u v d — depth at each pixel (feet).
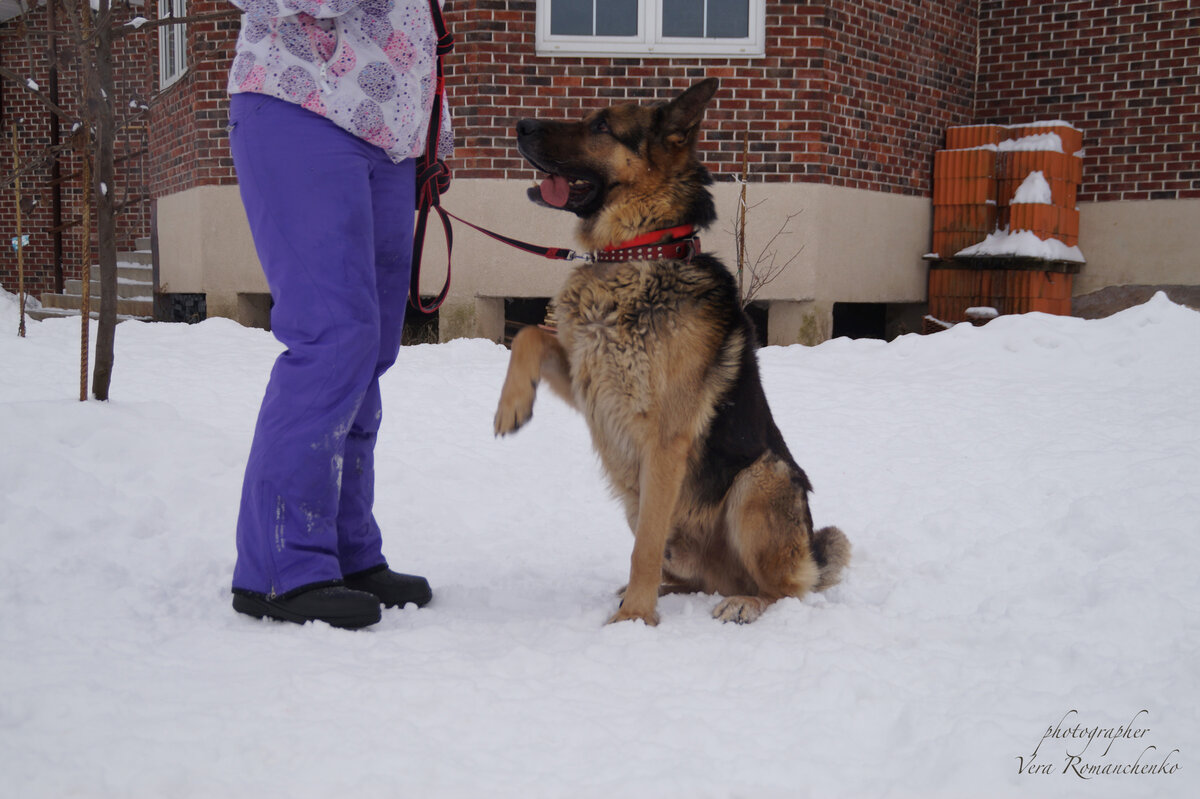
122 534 12.23
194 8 32.24
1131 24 35.27
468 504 15.26
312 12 9.07
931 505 15.25
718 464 10.90
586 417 10.77
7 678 7.34
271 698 7.24
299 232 9.33
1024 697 7.72
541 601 10.95
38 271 48.85
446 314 31.53
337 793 5.94
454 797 5.97
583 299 10.36
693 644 9.07
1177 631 9.36
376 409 10.68
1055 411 21.33
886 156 34.01
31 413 15.14
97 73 16.93
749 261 31.55
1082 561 12.14
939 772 6.49
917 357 27.55
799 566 11.14
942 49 36.09
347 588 9.53
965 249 35.22
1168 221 35.45
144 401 18.21
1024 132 35.40
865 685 7.91
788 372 25.25
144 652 8.20
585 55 30.50
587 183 11.17
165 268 36.83
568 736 6.88
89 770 6.02
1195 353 26.02
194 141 33.24
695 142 11.24
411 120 9.95
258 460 9.41
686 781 6.21
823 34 30.73
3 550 11.13
